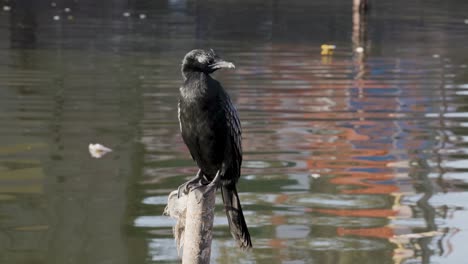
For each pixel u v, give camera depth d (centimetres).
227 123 691
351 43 2502
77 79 1798
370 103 1625
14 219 1015
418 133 1406
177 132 1386
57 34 2541
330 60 2147
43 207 1041
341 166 1225
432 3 4116
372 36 2677
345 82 1831
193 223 636
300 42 2506
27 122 1423
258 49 2325
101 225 994
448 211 1062
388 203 1087
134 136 1351
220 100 687
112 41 2409
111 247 941
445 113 1553
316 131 1402
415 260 921
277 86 1766
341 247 950
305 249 932
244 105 1577
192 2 3841
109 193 1092
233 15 3291
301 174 1189
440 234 991
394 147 1324
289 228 1001
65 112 1496
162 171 1185
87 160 1230
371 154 1286
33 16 3048
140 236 973
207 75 691
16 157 1237
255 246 952
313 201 1086
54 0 3719
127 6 3575
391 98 1669
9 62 1998
